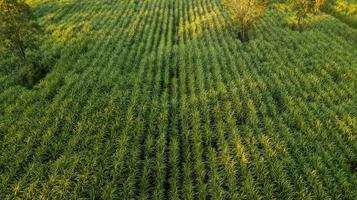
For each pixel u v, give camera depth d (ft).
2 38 71.15
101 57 87.40
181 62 82.99
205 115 59.52
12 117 58.34
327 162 47.83
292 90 67.26
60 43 94.43
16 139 52.21
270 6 133.90
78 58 86.79
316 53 86.99
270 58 84.89
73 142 51.01
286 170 46.37
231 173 44.68
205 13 132.87
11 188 43.01
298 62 81.15
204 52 88.58
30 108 60.39
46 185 42.86
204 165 47.93
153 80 76.28
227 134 55.47
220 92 67.51
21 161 47.26
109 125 56.90
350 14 122.52
